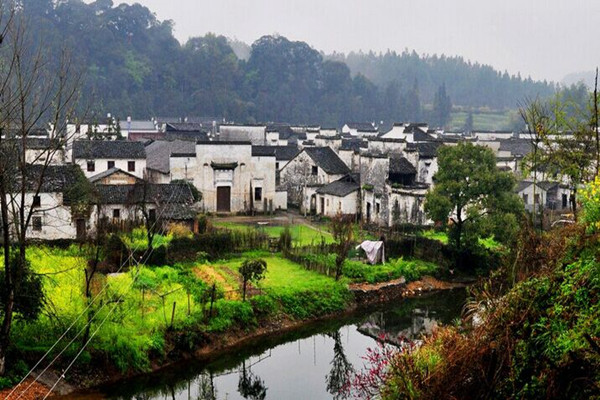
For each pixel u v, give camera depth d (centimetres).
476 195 4584
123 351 2897
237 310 3500
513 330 1587
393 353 2245
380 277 4397
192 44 17188
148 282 3553
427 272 4619
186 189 5344
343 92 17512
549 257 1959
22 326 2738
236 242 4728
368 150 6725
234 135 9475
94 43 14388
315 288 3984
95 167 6438
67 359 2758
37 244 3881
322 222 6200
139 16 16025
